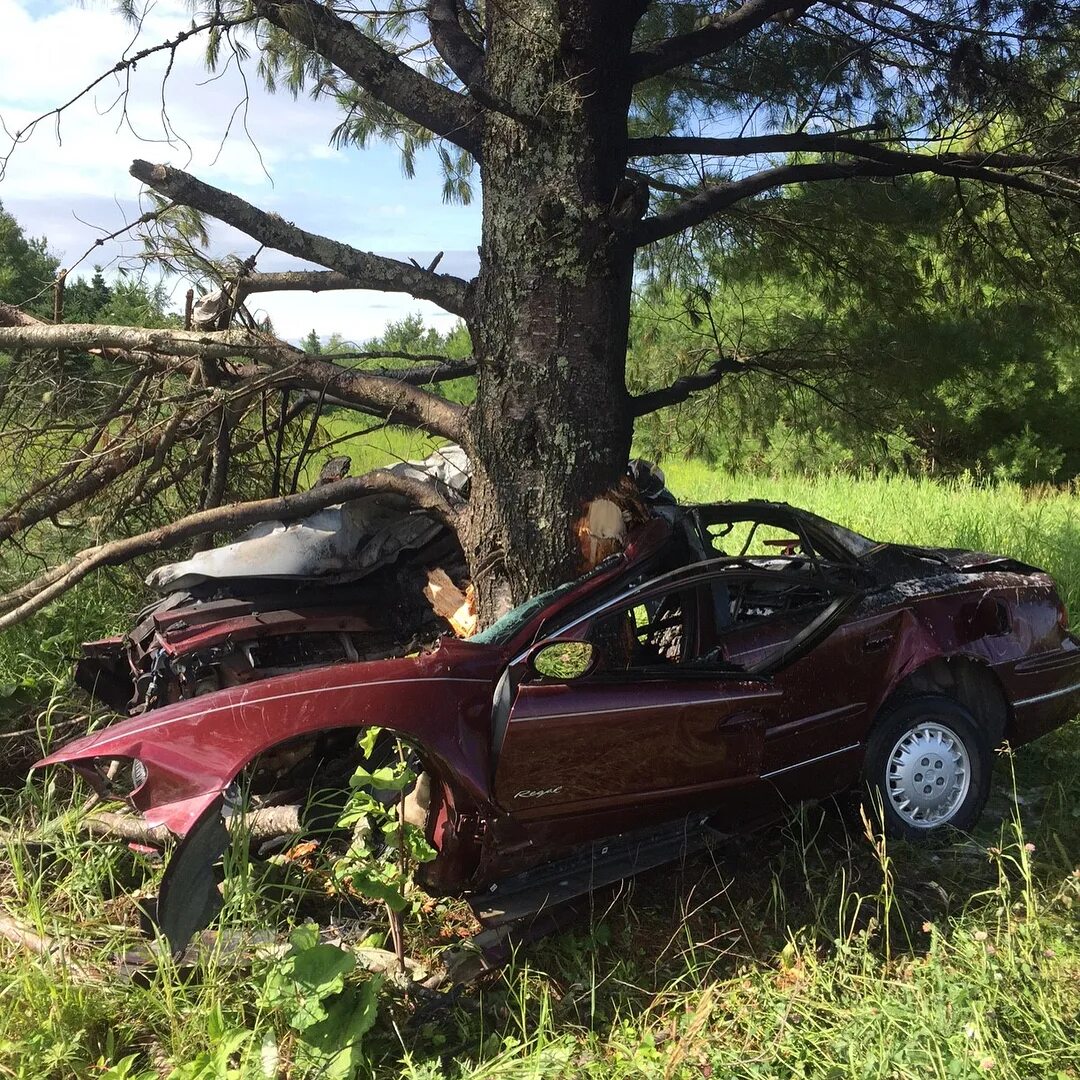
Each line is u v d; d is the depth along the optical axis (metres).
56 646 5.86
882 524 9.92
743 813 3.86
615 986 3.22
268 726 3.08
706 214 4.89
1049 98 5.08
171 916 2.88
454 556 5.39
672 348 6.73
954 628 4.09
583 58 4.22
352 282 4.70
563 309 4.31
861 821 4.07
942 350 5.98
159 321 5.87
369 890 3.11
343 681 3.23
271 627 4.56
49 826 3.85
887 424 6.41
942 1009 2.74
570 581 4.33
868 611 4.00
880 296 6.22
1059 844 3.63
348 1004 2.85
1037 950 3.05
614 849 3.67
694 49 4.58
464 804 3.29
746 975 3.20
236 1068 2.76
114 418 5.54
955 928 3.29
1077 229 5.76
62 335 5.07
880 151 5.20
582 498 4.40
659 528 4.04
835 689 3.87
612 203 4.32
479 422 4.52
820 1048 2.77
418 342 6.05
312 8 4.21
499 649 3.52
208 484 6.20
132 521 6.31
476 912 3.34
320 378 4.89
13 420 5.70
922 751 4.00
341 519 5.02
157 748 2.97
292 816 3.55
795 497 12.13
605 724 3.39
